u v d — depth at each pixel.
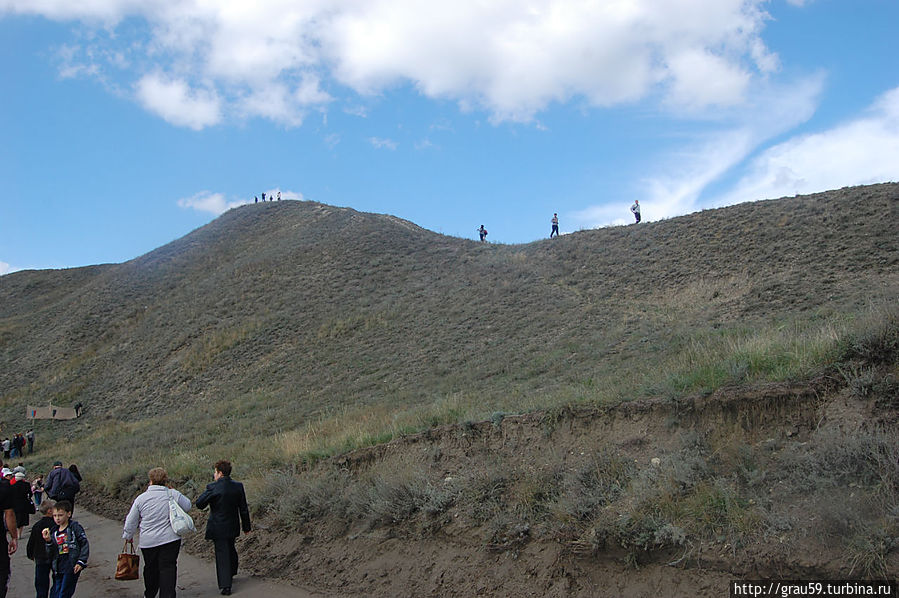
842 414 5.95
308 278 40.84
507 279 32.19
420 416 11.68
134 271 57.19
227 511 7.70
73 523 6.93
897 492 4.96
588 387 10.30
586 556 5.77
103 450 23.47
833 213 26.09
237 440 19.52
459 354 23.69
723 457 6.23
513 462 7.89
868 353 6.45
